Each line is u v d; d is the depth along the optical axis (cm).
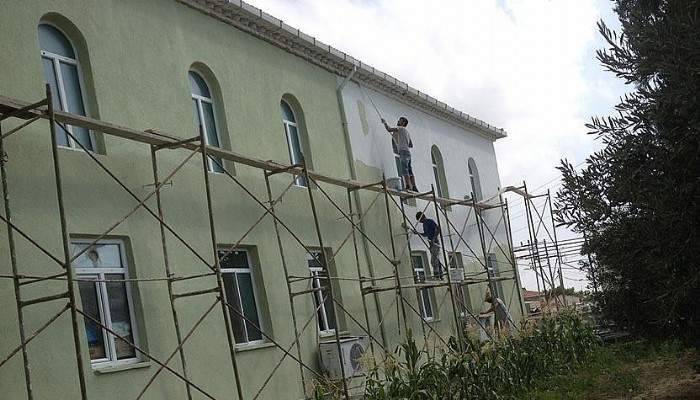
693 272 965
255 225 1212
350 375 1371
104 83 1060
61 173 944
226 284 1226
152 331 1037
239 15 1377
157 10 1197
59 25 1027
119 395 962
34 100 938
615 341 2138
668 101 867
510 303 2356
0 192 860
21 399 834
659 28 870
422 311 1878
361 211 1683
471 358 1444
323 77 1672
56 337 892
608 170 1003
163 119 1157
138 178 1066
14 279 783
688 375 1571
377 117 1873
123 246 1034
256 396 1120
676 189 929
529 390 1587
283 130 1470
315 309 1428
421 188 2059
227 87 1330
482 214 2458
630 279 1153
